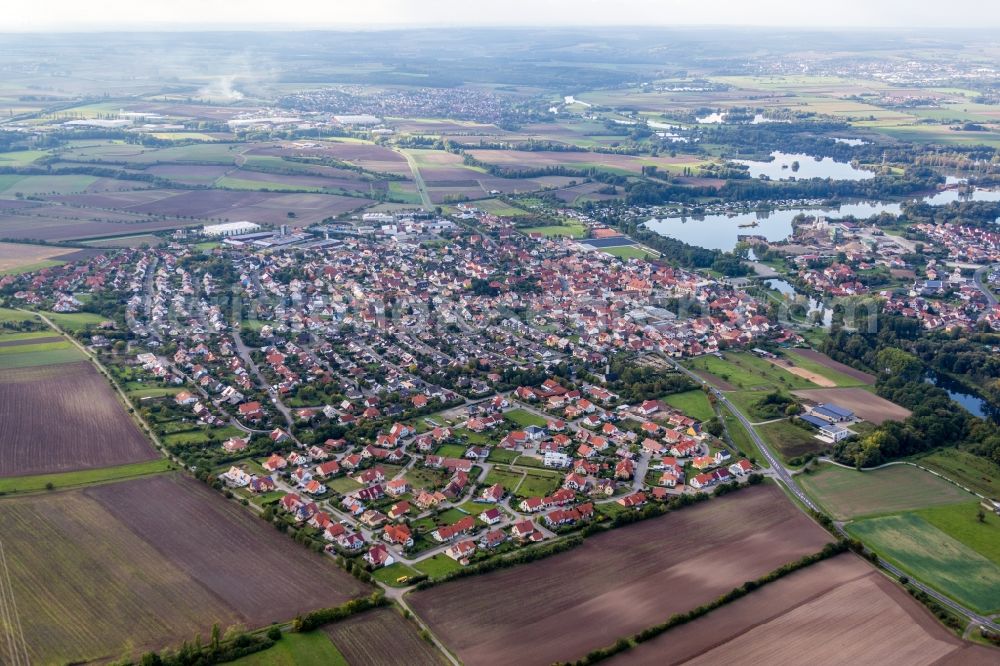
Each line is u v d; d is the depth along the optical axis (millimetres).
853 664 194375
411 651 192875
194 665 184875
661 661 192625
